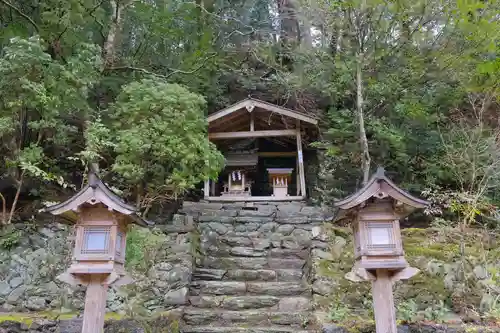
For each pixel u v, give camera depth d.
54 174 6.00
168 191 6.98
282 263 5.98
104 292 3.21
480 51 6.28
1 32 6.39
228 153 9.20
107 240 3.19
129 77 7.59
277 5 10.07
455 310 4.48
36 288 4.80
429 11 6.09
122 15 7.74
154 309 4.80
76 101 5.79
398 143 6.84
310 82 7.74
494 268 4.84
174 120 5.86
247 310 4.99
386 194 3.26
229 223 7.02
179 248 5.50
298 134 8.87
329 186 8.00
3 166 5.87
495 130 6.23
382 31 6.32
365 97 7.04
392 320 3.19
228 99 9.95
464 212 5.39
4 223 5.41
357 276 3.36
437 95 7.13
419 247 5.39
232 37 10.15
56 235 5.33
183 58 8.64
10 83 5.08
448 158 6.27
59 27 6.25
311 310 4.89
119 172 5.77
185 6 8.38
